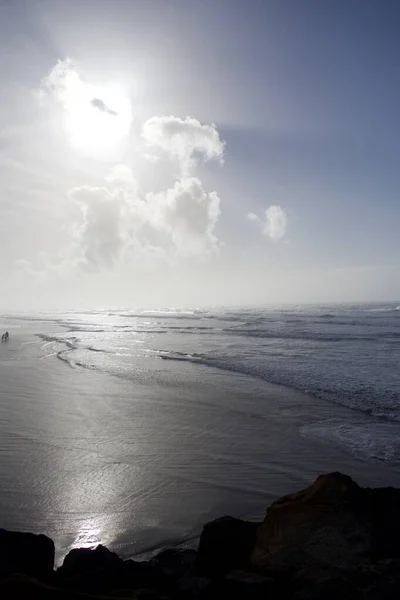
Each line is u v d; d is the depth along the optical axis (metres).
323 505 5.52
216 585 4.79
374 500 5.57
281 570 4.91
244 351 34.00
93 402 17.38
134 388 20.12
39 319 114.31
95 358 31.52
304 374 22.67
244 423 14.31
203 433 13.22
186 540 7.20
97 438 12.71
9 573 4.99
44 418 14.98
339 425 13.81
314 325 64.06
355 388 18.91
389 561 4.73
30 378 23.17
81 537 7.33
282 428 13.68
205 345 39.59
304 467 10.44
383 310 110.81
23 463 10.70
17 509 8.30
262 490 9.16
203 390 19.55
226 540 5.63
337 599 4.37
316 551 5.05
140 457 11.16
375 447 11.66
